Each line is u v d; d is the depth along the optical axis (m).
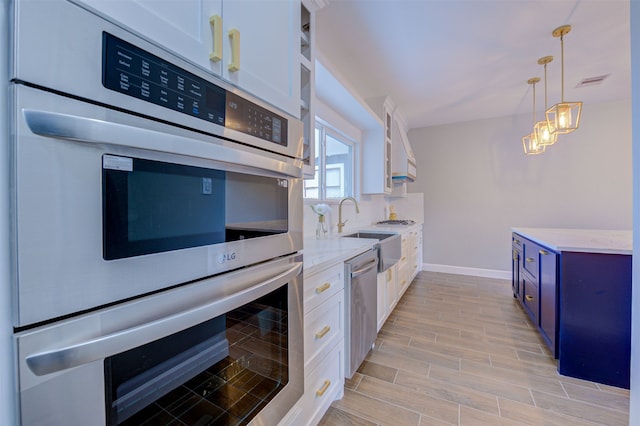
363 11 1.94
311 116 1.60
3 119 0.41
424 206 4.86
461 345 2.30
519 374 1.91
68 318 0.46
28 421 0.43
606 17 2.02
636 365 0.96
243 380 0.84
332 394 1.54
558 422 1.49
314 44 1.60
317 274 1.36
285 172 0.93
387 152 3.74
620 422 1.49
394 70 2.77
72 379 0.47
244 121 0.84
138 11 0.56
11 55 0.41
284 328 1.01
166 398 0.63
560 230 2.98
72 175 0.46
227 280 0.76
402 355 2.15
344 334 1.69
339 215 2.88
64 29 0.45
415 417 1.53
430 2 1.85
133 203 0.54
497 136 4.36
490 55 2.52
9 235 0.42
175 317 0.59
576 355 1.87
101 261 0.50
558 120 2.30
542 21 2.06
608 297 1.81
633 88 0.96
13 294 0.42
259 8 0.93
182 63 0.65
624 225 3.76
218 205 0.73
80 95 0.47
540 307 2.35
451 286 3.92
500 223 4.38
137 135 0.52
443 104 3.77
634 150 0.96
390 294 2.74
